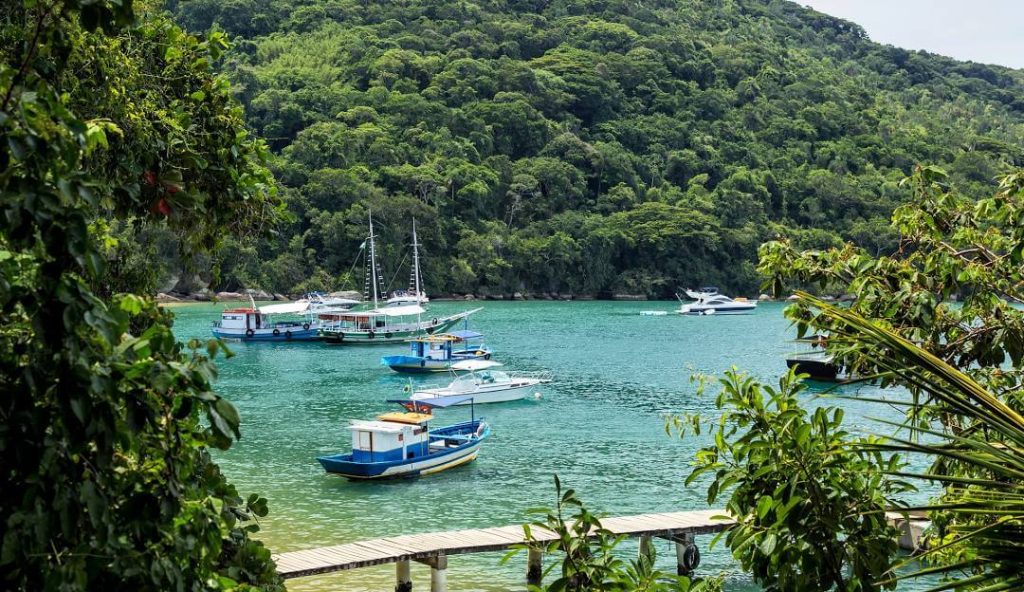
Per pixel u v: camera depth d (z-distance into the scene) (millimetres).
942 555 6465
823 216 180125
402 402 49719
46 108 3936
